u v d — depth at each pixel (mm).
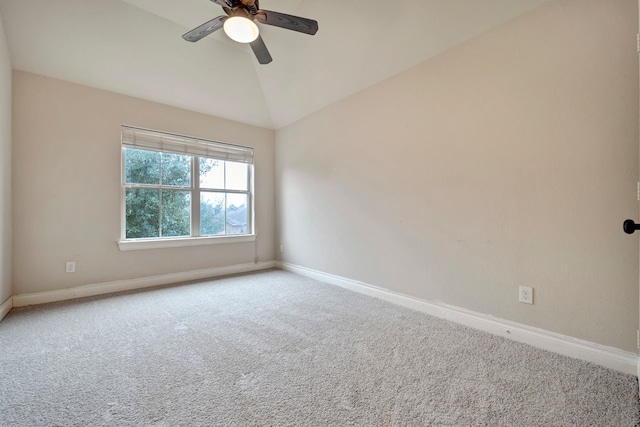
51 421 1139
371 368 1533
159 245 3248
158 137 3254
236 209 3990
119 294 2893
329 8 2359
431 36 2162
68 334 1956
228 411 1199
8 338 1887
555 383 1386
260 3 2398
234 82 3396
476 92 2023
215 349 1752
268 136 4250
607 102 1503
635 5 1421
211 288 3139
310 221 3650
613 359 1506
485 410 1196
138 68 2852
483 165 1997
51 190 2646
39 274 2600
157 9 2484
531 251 1785
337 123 3221
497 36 1905
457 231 2158
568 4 1617
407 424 1119
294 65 3066
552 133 1688
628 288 1466
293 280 3502
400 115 2549
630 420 1135
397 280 2613
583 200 1589
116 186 2980
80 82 2768
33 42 2389
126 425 1118
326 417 1162
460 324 2137
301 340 1878
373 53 2512
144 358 1640
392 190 2637
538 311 1765
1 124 2227
